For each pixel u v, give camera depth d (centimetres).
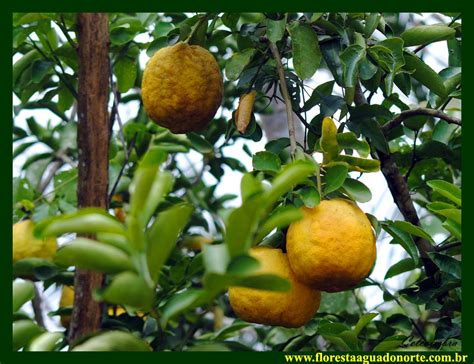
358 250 196
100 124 235
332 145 213
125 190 318
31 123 346
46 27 288
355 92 264
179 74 236
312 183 204
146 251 155
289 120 218
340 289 202
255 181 166
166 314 159
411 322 259
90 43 238
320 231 196
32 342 195
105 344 172
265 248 210
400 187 261
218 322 346
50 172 361
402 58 236
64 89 309
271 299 203
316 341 308
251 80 260
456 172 317
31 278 273
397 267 257
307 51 236
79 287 221
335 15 253
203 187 358
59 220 155
